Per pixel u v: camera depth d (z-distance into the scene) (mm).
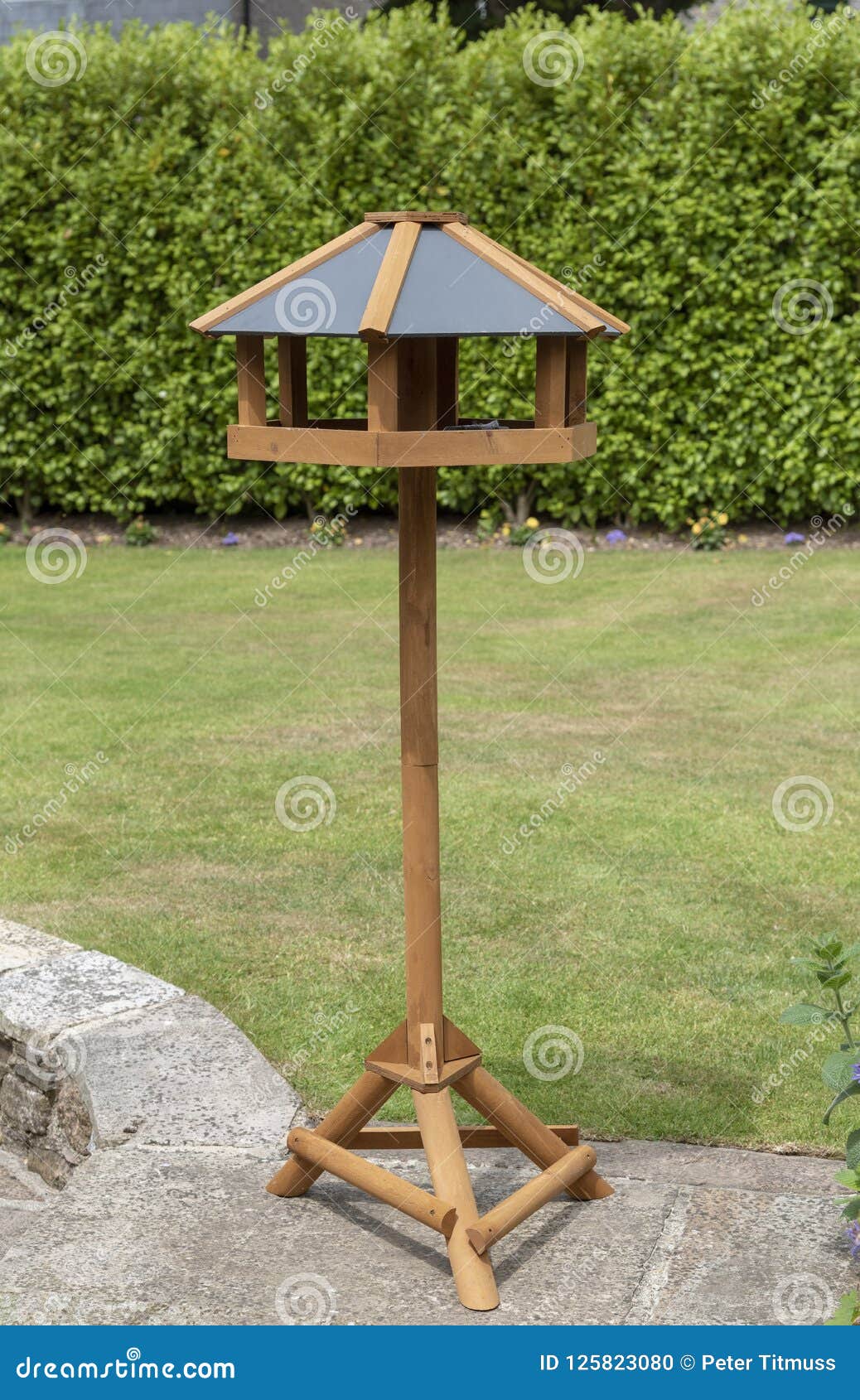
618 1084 3338
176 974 3943
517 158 9617
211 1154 3018
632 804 5301
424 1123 2719
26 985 3631
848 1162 2635
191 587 9156
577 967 3965
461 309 2424
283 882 4645
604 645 7629
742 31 9289
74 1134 3252
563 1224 2756
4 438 10562
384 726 6375
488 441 2455
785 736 6094
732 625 7973
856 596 8484
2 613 8531
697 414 9805
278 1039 3588
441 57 9719
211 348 10172
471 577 9281
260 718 6488
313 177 9781
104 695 6855
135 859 4852
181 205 9945
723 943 4113
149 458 10430
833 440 9680
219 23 10945
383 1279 2588
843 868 4660
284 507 10656
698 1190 2871
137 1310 2480
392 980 3926
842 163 9219
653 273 9578
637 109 9453
